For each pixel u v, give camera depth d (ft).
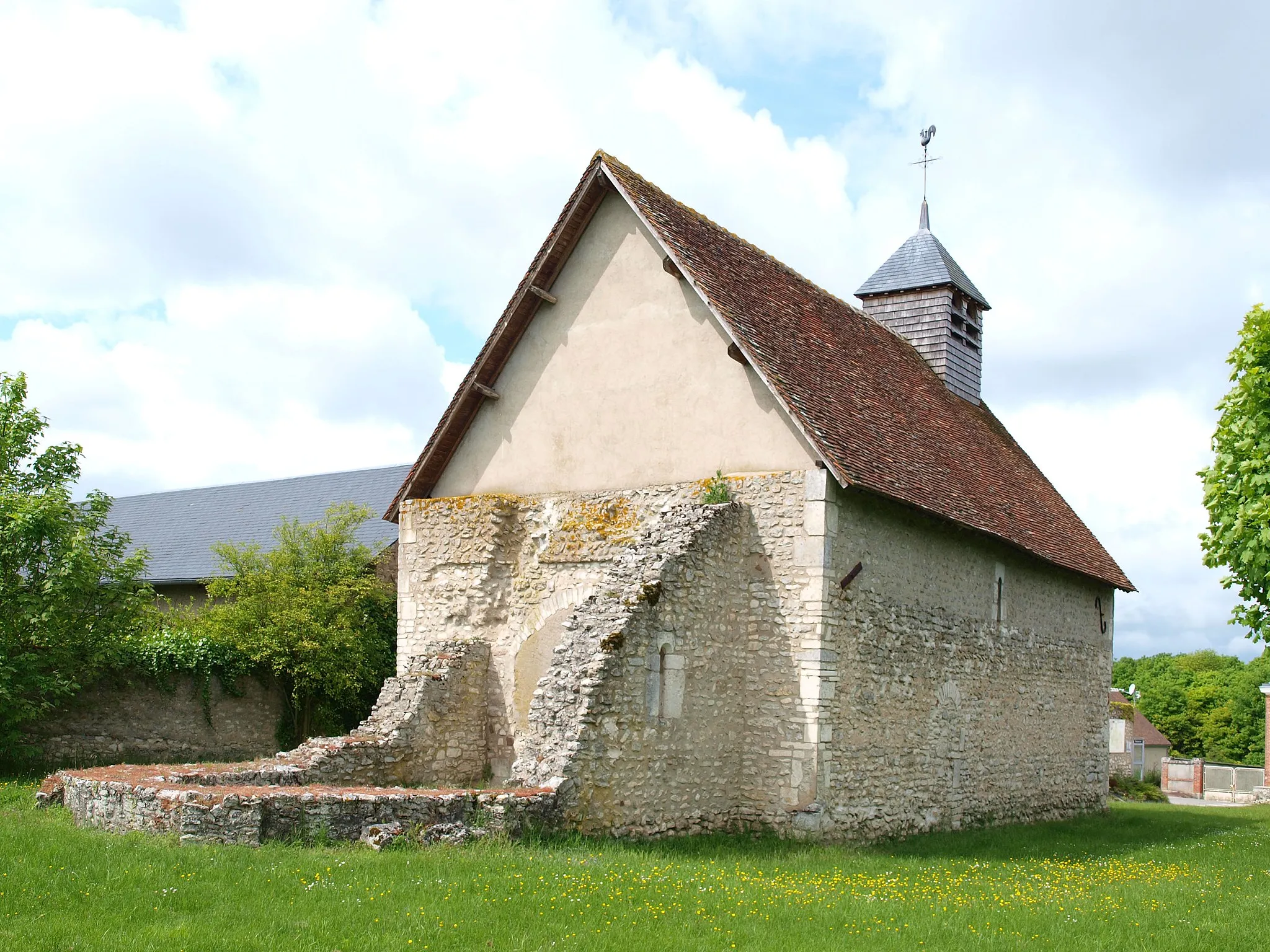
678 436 55.01
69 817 42.32
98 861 32.78
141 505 135.23
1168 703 229.25
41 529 67.97
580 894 31.86
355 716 89.04
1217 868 49.93
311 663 82.53
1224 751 219.20
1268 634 53.31
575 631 46.98
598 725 43.98
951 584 60.34
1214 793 161.27
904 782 55.01
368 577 91.66
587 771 43.32
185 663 79.82
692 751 48.42
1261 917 36.04
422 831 37.91
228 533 119.75
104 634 71.92
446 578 60.59
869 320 78.33
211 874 31.48
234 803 35.99
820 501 49.83
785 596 50.37
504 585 59.06
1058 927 32.68
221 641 83.10
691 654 48.78
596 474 57.52
